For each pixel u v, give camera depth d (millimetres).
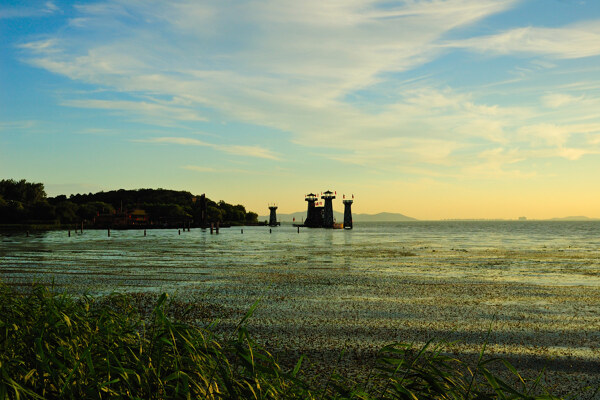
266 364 9344
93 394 3801
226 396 4016
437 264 33375
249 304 16734
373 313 15266
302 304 16844
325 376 8773
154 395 4008
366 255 42281
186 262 34281
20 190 164625
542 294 19688
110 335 5062
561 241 75500
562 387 8594
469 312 15617
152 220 190125
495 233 127125
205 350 4504
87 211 170875
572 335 12531
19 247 53250
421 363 9664
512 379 8969
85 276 24703
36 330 4832
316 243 67188
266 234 114875
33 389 4039
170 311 14945
